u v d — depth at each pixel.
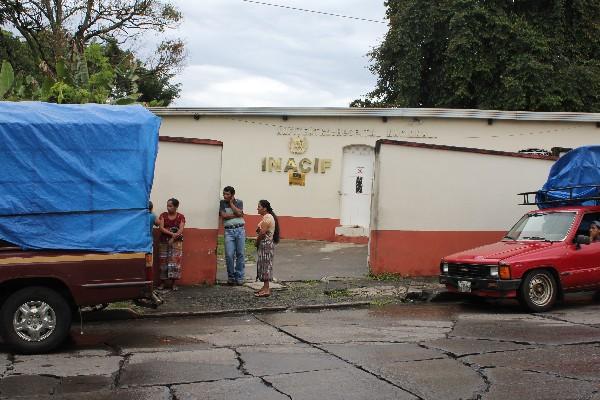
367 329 8.95
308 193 19.08
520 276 10.28
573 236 10.90
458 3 24.97
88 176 7.75
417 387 6.00
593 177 11.80
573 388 5.95
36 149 7.57
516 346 7.73
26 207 7.45
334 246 17.98
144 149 8.08
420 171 13.73
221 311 10.20
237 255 12.41
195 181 12.16
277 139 19.19
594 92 24.14
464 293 11.02
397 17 27.08
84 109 8.05
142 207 7.98
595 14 25.84
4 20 27.64
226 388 5.99
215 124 19.25
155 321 9.66
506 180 14.52
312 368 6.71
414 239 13.67
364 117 18.78
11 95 15.44
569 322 9.41
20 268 7.29
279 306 10.64
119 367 6.77
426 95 27.64
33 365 6.86
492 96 25.02
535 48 24.08
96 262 7.63
